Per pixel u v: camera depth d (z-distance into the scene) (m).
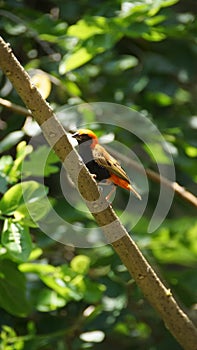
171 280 12.63
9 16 12.38
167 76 13.80
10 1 12.97
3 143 10.32
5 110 13.04
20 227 8.30
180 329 8.33
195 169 12.62
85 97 13.26
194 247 12.62
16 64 6.86
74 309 12.38
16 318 12.12
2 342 10.69
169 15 12.61
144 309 12.65
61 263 12.29
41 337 11.13
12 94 12.67
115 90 13.41
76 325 11.65
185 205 14.06
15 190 8.30
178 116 13.56
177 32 12.45
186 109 14.24
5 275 9.91
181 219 13.46
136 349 13.23
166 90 13.58
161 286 8.10
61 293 10.59
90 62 12.62
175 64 13.75
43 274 10.32
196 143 12.68
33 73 11.89
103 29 10.83
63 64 10.79
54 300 10.84
